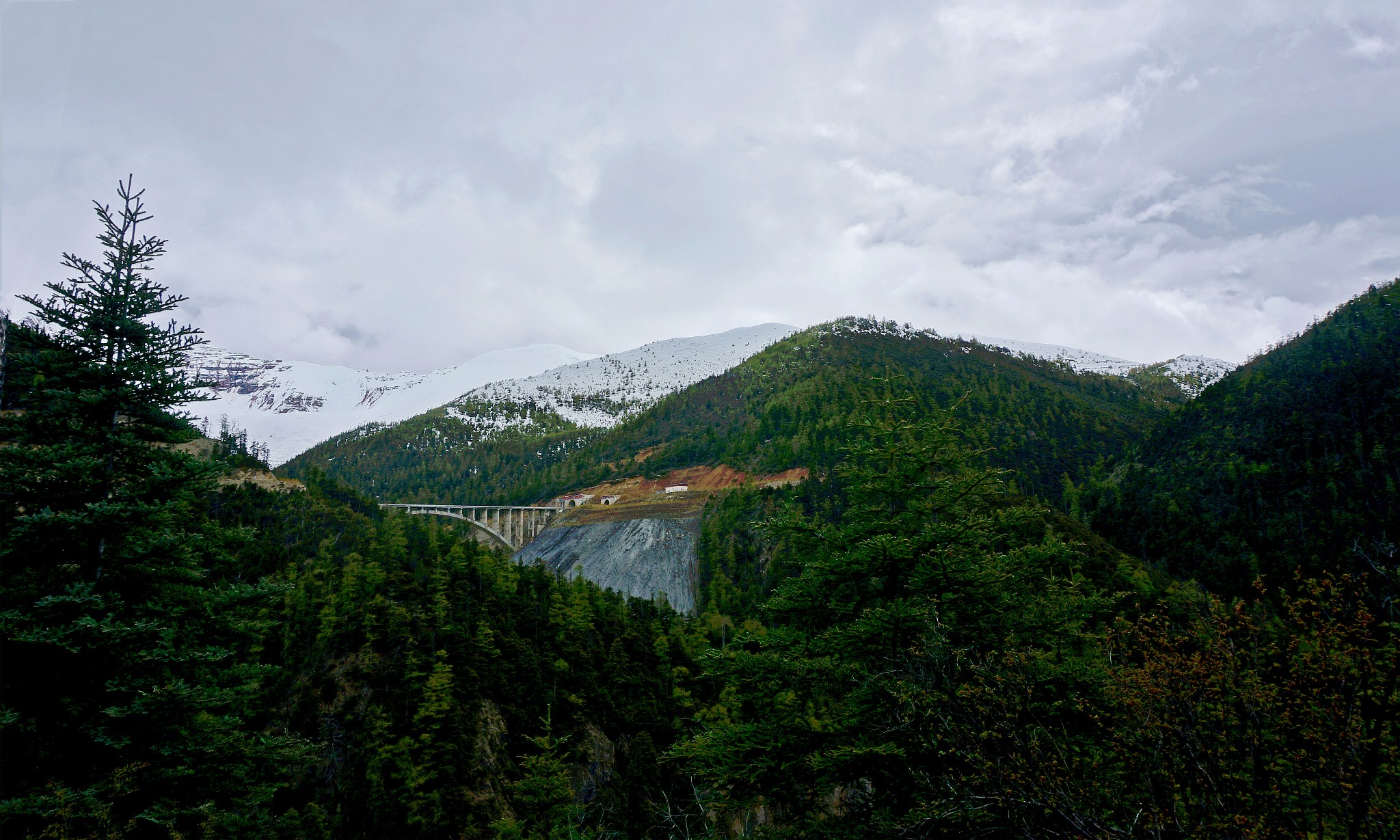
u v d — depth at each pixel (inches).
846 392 7032.5
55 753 534.0
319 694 1598.2
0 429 553.9
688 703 1940.2
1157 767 230.1
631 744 1754.4
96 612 548.7
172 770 552.4
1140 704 247.8
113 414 593.0
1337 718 205.9
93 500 577.0
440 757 1486.2
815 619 583.8
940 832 278.1
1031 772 228.2
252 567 2150.6
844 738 488.7
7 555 544.1
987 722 252.4
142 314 609.0
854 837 419.2
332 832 1316.4
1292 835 204.1
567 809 1100.5
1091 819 217.9
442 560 2471.7
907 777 430.0
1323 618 216.2
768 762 495.2
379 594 1872.5
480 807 1449.3
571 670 1902.1
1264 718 222.4
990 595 530.6
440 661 1663.4
